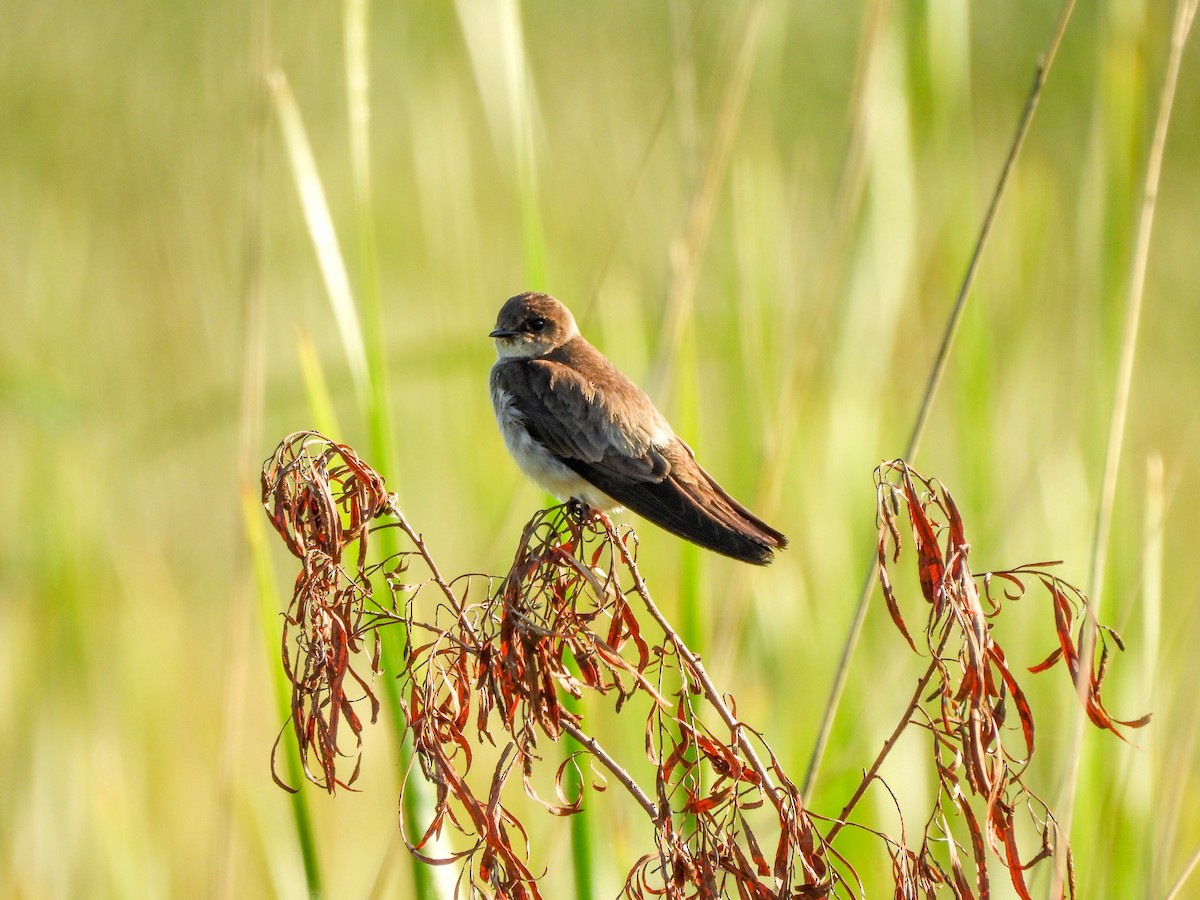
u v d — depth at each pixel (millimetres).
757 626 10641
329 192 19391
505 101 9859
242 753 12281
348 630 6164
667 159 18094
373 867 10805
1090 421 10344
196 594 15711
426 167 12828
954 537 5945
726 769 6277
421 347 12445
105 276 18766
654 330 12539
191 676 13344
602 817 9766
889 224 10859
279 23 21281
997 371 12469
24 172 20344
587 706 9883
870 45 10359
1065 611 6160
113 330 18156
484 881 6016
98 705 12305
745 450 11523
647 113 19688
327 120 20641
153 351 17984
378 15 20109
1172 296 18141
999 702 5969
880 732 10430
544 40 21047
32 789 11328
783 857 5996
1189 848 10289
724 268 12555
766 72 12195
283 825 11094
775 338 11664
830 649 10805
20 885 10672
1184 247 18922
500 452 13375
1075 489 10633
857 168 10375
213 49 21672
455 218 12781
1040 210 12547
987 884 5871
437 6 13016
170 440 16406
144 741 12359
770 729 10227
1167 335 17500
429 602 13195
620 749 9867
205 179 19969
